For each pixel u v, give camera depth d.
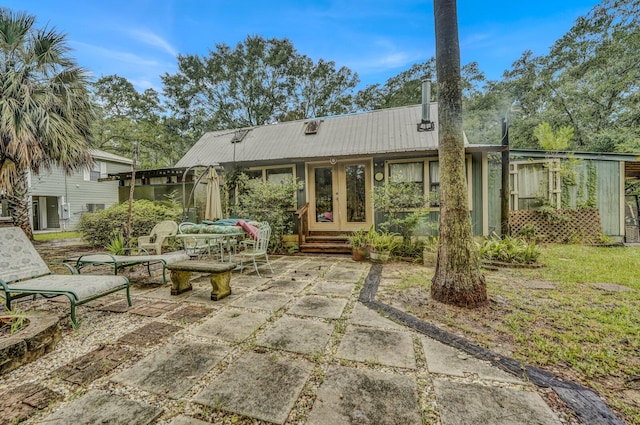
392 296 3.62
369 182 7.64
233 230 5.10
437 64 3.36
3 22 6.22
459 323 2.74
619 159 7.61
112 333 2.64
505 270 4.76
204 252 6.52
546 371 1.95
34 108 5.93
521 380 1.86
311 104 23.73
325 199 8.05
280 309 3.26
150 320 2.95
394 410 1.60
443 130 3.30
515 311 3.00
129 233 6.35
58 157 6.75
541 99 15.17
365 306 3.31
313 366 2.07
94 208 16.45
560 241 7.41
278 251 7.41
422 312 3.04
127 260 4.21
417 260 5.84
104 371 2.02
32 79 6.31
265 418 1.55
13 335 2.15
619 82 12.56
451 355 2.20
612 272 4.44
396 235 6.82
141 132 20.08
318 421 1.52
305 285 4.25
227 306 3.37
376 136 7.86
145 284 4.41
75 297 2.72
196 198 9.09
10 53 6.23
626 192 11.12
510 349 2.25
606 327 2.57
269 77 23.00
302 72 23.19
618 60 12.83
